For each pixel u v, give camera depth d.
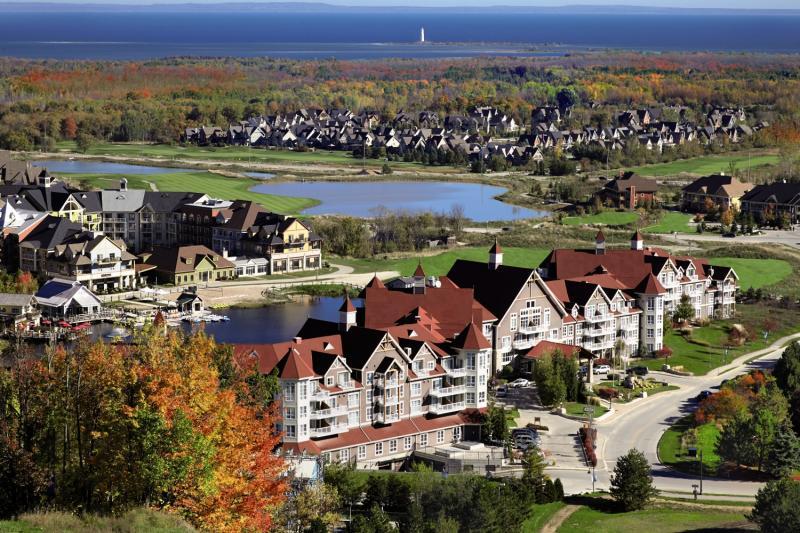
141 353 135.38
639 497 144.25
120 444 102.75
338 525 133.25
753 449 159.00
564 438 172.50
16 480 105.75
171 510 100.00
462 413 172.12
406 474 147.50
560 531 136.25
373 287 187.88
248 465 108.12
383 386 163.00
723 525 138.25
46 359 127.75
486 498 125.81
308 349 162.38
